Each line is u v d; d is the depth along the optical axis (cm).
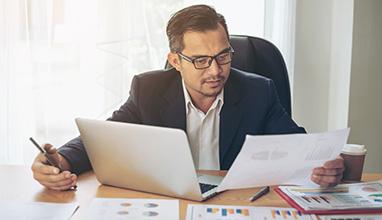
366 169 226
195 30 125
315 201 107
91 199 109
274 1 224
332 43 230
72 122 226
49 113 223
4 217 97
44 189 116
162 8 219
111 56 220
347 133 107
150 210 102
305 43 234
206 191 113
